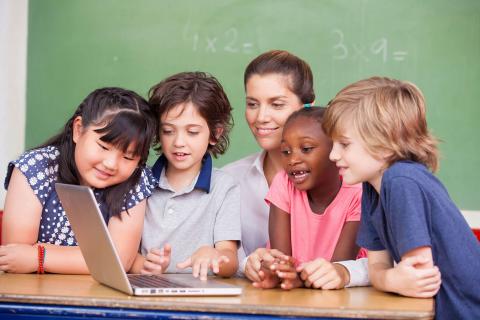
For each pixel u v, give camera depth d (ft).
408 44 11.31
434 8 11.28
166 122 6.16
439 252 4.75
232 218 6.40
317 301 4.36
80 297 4.27
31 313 4.25
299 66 7.20
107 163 5.62
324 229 6.09
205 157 6.54
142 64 11.62
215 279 5.63
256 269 5.30
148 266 5.56
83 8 11.66
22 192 5.96
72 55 11.67
